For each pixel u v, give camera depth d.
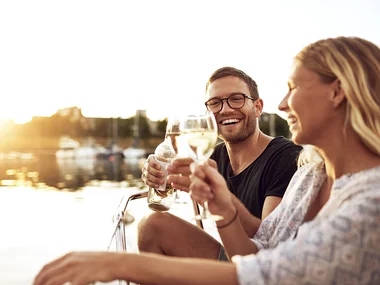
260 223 1.78
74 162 71.94
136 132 84.31
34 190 20.61
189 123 1.50
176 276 1.01
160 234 2.02
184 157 1.69
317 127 1.24
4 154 87.12
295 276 0.97
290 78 1.29
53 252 6.47
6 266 5.73
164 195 2.09
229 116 2.64
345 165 1.23
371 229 0.96
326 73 1.21
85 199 15.23
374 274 0.96
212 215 1.43
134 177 32.78
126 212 1.98
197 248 2.00
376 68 1.17
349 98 1.17
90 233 7.72
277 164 2.38
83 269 1.00
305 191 1.56
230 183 2.67
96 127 89.69
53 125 89.56
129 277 1.02
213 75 2.72
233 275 1.00
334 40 1.25
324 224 1.00
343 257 0.96
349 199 1.13
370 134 1.14
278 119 50.19
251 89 2.69
